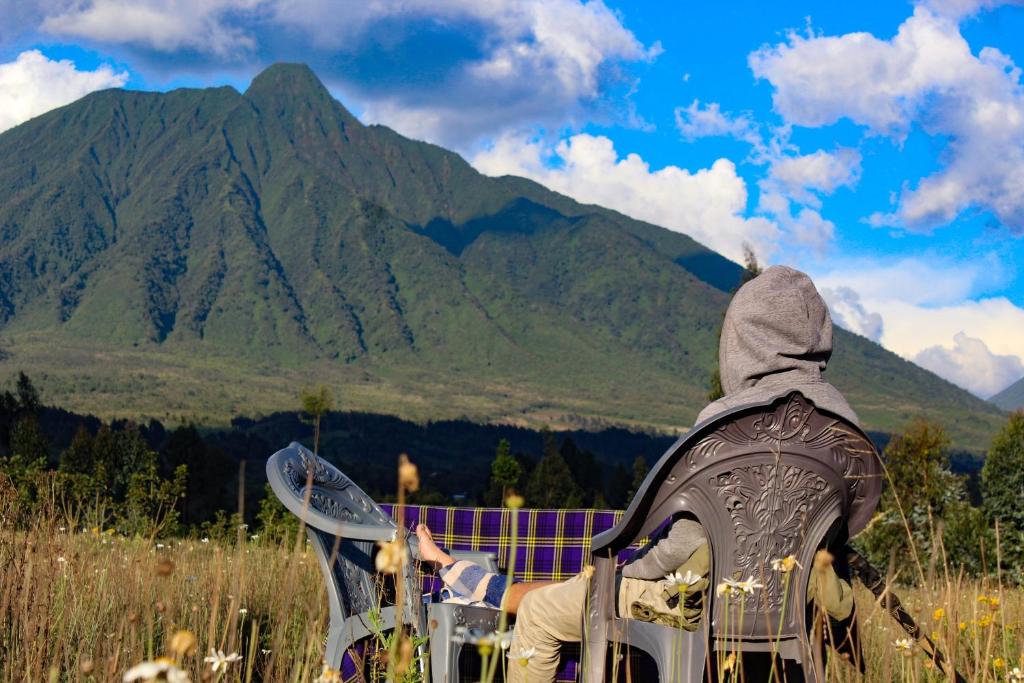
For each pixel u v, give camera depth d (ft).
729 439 6.34
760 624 6.26
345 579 8.13
